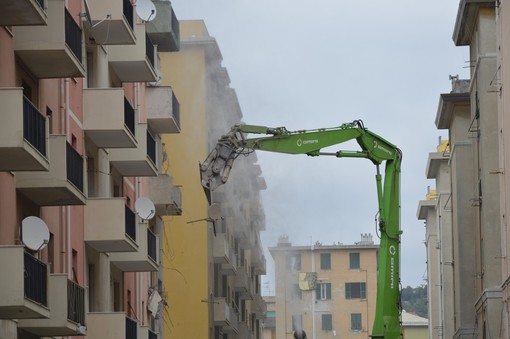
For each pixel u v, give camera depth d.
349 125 62.88
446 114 113.38
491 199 93.81
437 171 146.12
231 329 112.69
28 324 51.44
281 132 61.50
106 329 62.16
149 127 80.25
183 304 101.75
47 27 49.72
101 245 63.25
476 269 104.75
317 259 186.88
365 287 187.25
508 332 84.06
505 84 83.88
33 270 46.19
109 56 68.31
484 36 94.44
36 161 45.81
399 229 62.19
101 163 65.94
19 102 43.88
